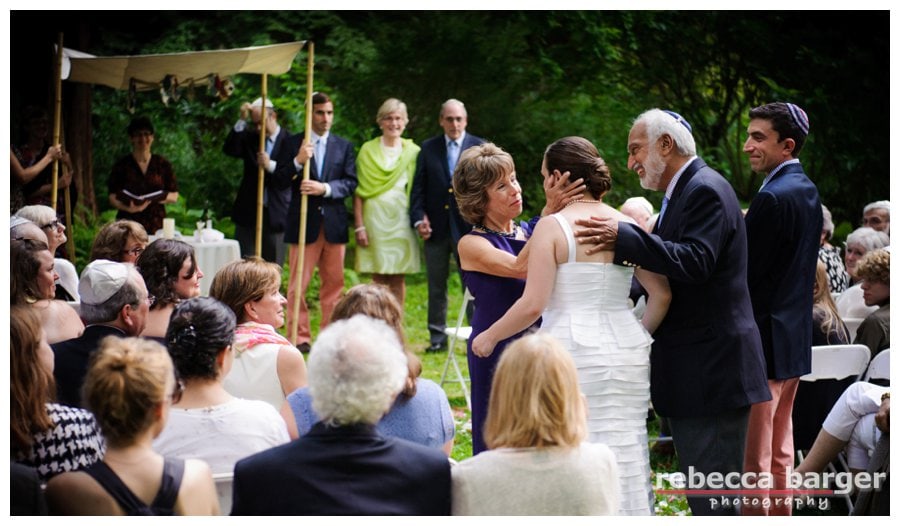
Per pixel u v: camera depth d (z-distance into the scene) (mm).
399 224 8438
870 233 6059
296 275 7812
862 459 4227
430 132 11750
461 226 8125
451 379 7414
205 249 7949
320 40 12289
